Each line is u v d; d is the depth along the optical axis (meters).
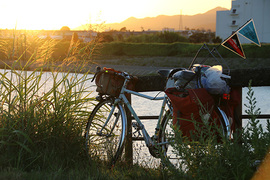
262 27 70.12
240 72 3.74
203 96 3.18
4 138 3.52
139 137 4.09
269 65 26.19
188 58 32.09
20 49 3.77
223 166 2.64
